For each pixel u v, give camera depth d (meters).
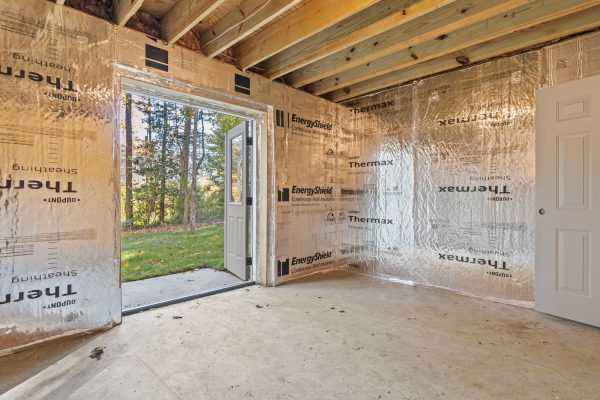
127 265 4.92
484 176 3.20
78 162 2.26
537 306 2.82
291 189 3.80
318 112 4.10
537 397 1.62
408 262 3.80
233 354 2.04
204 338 2.27
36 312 2.10
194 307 2.91
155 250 5.96
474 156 3.27
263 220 3.63
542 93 2.77
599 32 2.56
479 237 3.24
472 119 3.28
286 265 3.77
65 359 1.96
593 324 2.47
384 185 4.05
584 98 2.53
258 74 3.45
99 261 2.37
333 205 4.34
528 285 2.93
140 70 2.56
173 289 3.68
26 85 2.05
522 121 2.96
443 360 1.99
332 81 3.87
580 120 2.55
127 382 1.72
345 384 1.73
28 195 2.07
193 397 1.60
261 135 3.63
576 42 2.67
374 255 4.14
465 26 2.65
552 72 2.79
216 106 3.29
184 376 1.79
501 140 3.09
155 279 4.14
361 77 3.56
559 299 2.67
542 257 2.78
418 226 3.71
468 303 3.05
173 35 2.62
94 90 2.33
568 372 1.85
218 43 2.83
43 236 2.12
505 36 2.87
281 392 1.65
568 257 2.62
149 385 1.70
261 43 2.99
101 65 2.36
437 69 3.36
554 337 2.31
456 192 3.40
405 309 2.89
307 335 2.33
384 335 2.34
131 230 7.70
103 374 1.80
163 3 2.56
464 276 3.35
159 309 2.84
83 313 2.29
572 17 2.52
